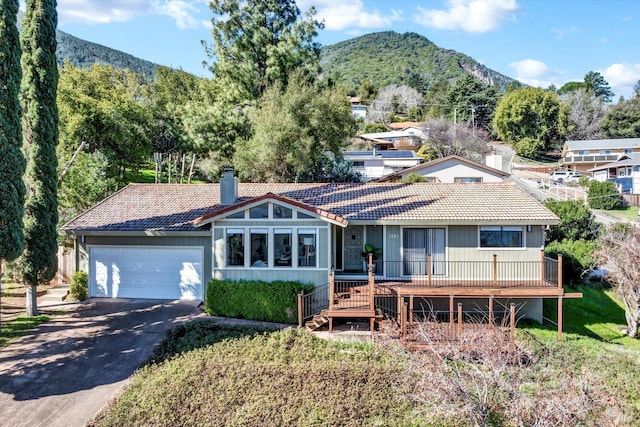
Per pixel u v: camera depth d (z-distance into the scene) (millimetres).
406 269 19531
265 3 36875
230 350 15070
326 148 36094
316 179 38312
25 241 17750
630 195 46094
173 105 44812
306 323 17266
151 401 12359
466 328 16031
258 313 17859
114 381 13656
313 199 21844
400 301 16469
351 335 16266
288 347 15414
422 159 63625
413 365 12469
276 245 18297
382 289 17953
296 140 33844
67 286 21531
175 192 24188
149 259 20641
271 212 18219
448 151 65562
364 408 12078
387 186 23375
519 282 18391
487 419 10117
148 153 44281
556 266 19156
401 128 92375
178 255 20469
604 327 20125
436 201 20609
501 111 85250
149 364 14445
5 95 15336
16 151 15602
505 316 16641
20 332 16672
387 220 18719
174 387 12906
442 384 10281
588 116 89688
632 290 19062
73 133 34938
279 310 17703
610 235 21797
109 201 23125
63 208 26734
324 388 12844
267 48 35969
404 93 117375
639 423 11328
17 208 15633
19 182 15766
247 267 18406
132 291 20750
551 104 83188
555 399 9211
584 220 29484
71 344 15828
